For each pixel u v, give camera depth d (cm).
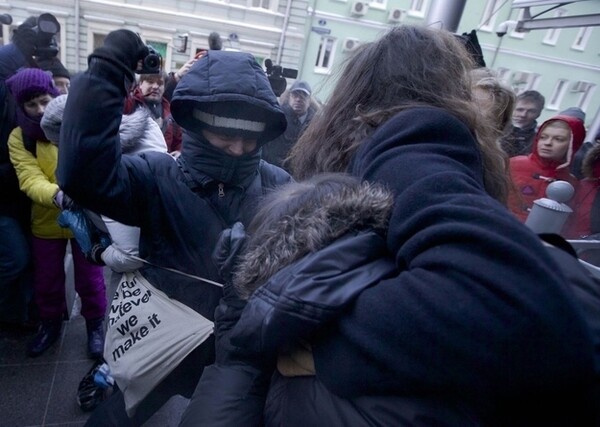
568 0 251
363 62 69
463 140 52
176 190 99
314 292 45
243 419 64
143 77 259
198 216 100
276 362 58
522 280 34
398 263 45
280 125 106
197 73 95
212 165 99
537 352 32
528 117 284
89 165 80
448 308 35
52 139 126
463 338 35
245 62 97
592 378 33
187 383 108
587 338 33
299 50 1058
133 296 108
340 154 69
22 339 194
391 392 42
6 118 161
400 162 50
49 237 174
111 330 109
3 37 839
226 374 68
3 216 172
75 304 224
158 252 102
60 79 254
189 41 960
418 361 37
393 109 61
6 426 151
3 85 161
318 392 48
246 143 100
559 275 35
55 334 190
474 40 151
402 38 66
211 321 102
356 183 56
